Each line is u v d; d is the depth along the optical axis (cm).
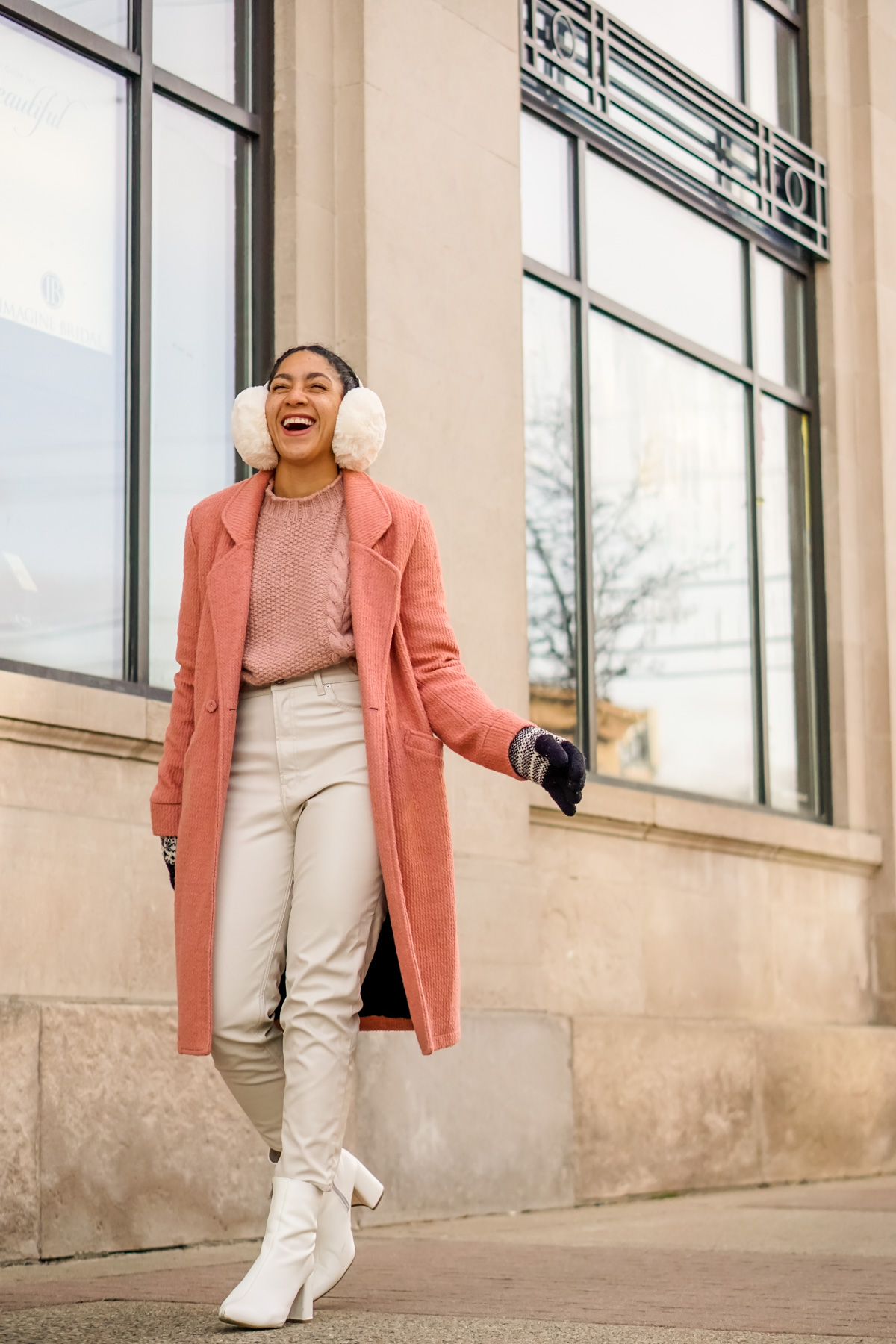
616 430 780
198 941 306
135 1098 469
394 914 306
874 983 884
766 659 865
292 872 313
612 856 710
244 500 323
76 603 511
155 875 500
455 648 327
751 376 872
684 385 829
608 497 770
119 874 488
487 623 634
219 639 312
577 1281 389
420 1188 570
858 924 879
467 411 634
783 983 811
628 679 771
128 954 488
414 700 317
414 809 313
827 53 934
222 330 576
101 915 481
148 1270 423
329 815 307
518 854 636
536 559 721
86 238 529
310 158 595
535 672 713
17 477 498
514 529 653
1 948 451
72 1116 450
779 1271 411
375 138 605
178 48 569
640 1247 477
